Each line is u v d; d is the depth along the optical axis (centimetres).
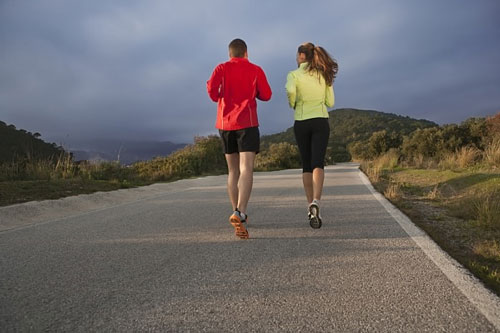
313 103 436
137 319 184
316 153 425
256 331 171
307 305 200
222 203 626
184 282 238
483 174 787
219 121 411
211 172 1962
